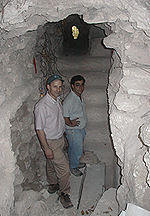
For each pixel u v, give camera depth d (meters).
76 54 4.83
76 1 1.36
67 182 2.40
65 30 5.51
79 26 5.68
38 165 3.08
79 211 2.46
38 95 2.90
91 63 4.07
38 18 1.64
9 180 1.61
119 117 1.46
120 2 1.24
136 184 1.25
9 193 1.57
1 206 1.44
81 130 2.90
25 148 2.53
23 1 1.27
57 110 2.29
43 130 2.19
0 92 1.74
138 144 1.36
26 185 2.47
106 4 1.32
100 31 4.31
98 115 3.59
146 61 1.45
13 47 2.04
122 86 1.44
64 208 2.47
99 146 3.49
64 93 3.60
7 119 1.64
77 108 2.73
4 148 1.56
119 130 1.50
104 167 3.23
